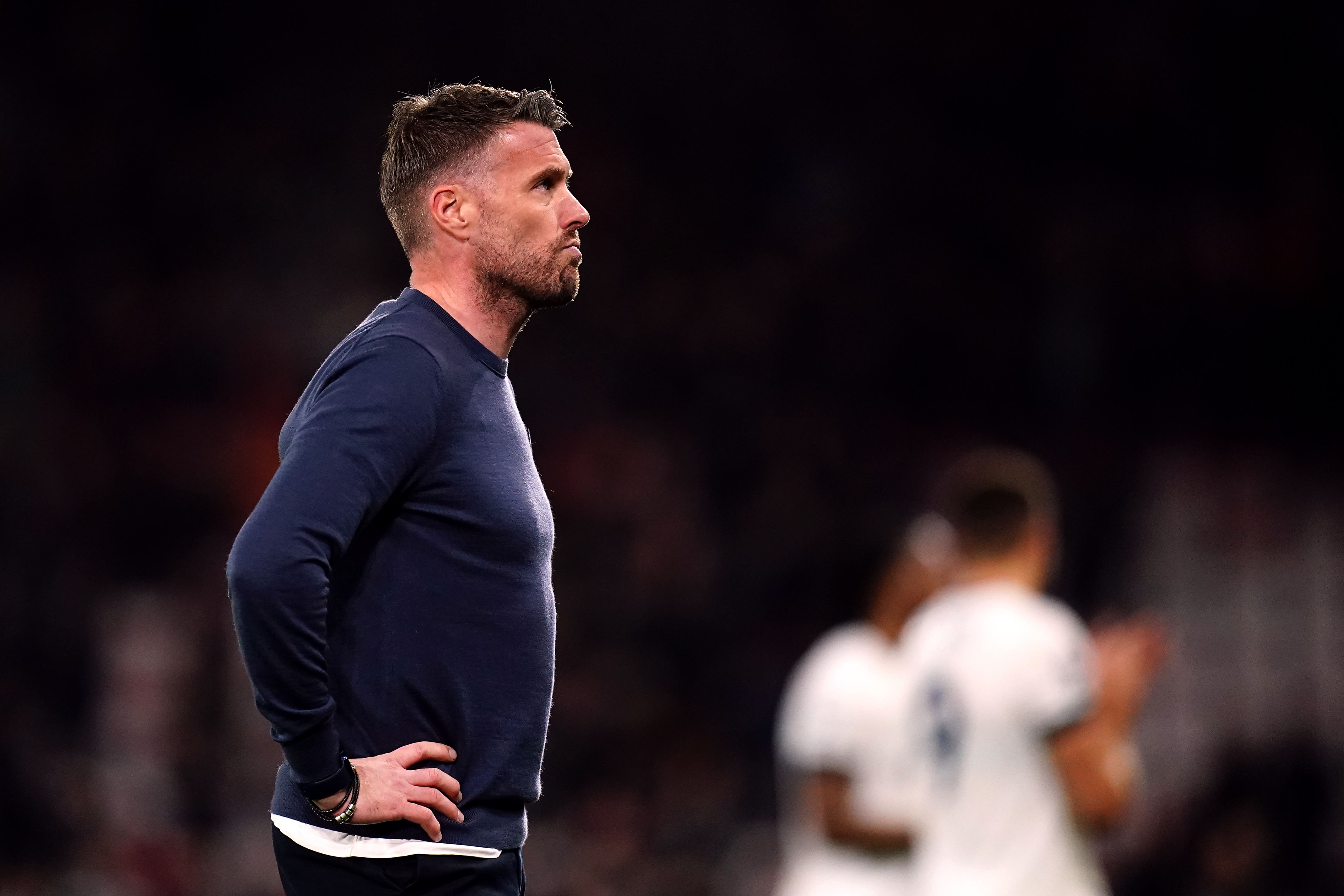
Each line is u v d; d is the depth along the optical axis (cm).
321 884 807
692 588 4075
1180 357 4419
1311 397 4188
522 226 840
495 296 846
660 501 4278
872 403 4609
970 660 1516
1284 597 3725
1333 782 3234
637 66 5194
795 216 5047
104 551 4097
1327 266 4459
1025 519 1599
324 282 4628
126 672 3631
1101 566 3925
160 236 4709
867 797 1844
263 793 3453
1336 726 3509
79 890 2997
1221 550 3816
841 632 1961
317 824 798
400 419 781
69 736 3581
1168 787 3472
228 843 3281
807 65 5188
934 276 4812
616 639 3853
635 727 3444
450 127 847
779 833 3216
